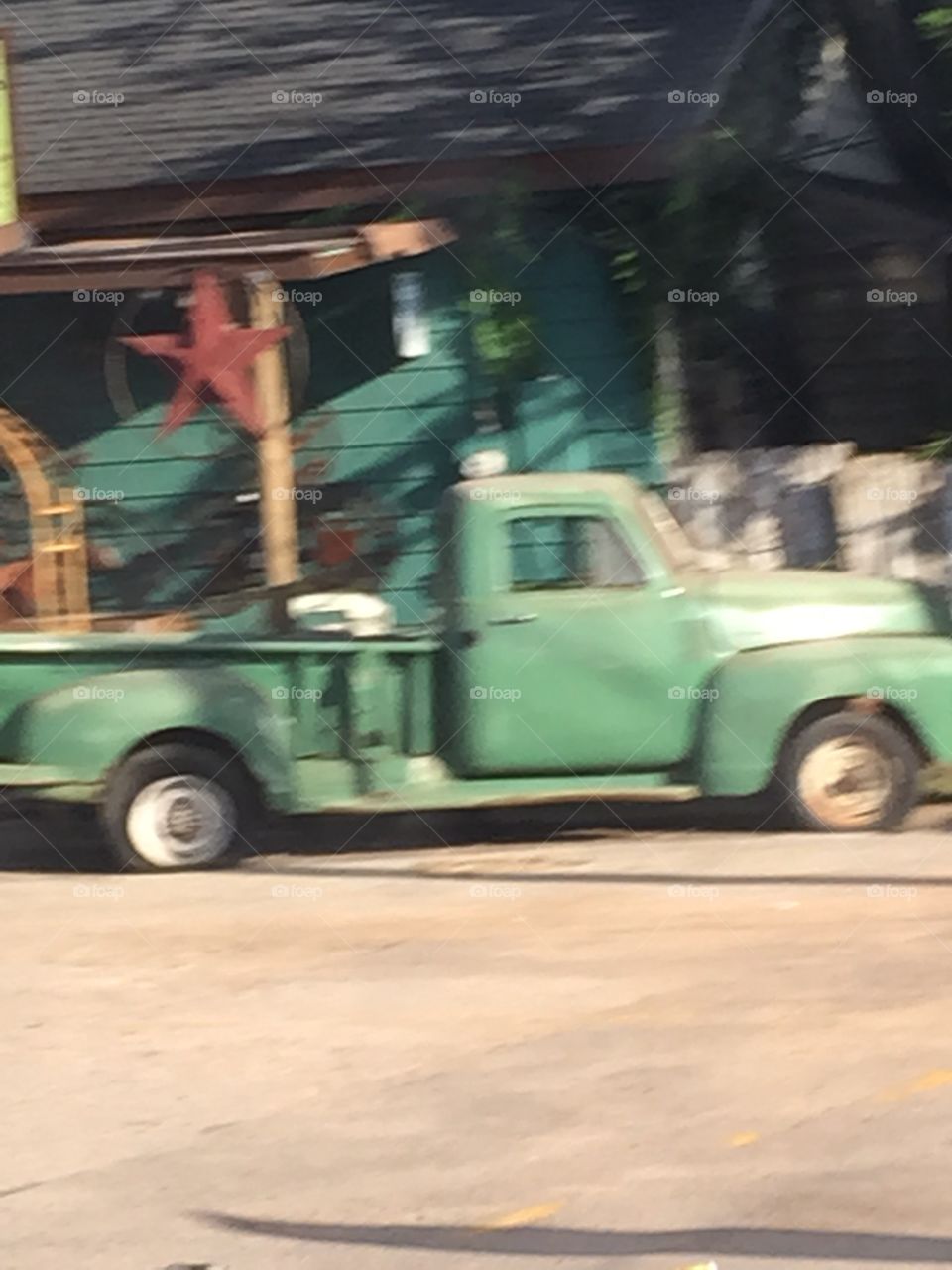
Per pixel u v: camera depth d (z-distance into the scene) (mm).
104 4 15250
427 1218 5531
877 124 14328
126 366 13875
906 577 12672
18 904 9805
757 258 13648
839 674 10555
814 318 13891
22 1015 7840
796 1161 5855
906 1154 5879
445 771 10617
